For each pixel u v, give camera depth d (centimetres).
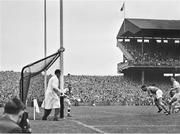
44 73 2514
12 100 573
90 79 7844
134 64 7744
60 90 1658
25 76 1720
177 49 8356
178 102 2169
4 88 6612
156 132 1127
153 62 7806
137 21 8481
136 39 8562
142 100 6606
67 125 1369
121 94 7006
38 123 1455
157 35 8306
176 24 8494
